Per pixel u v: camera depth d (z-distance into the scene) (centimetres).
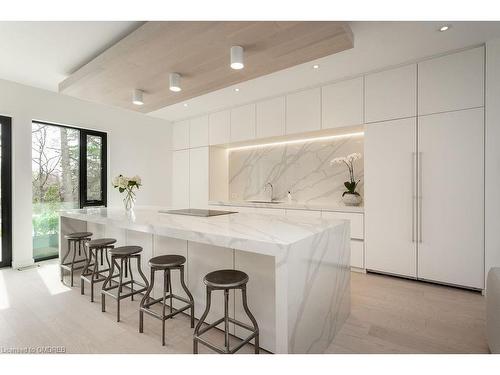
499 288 162
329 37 209
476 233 274
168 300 253
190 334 205
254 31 202
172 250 247
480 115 272
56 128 424
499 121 261
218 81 293
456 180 284
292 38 210
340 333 205
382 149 328
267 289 185
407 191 311
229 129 480
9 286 303
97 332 208
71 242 356
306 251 165
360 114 344
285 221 227
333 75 344
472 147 276
